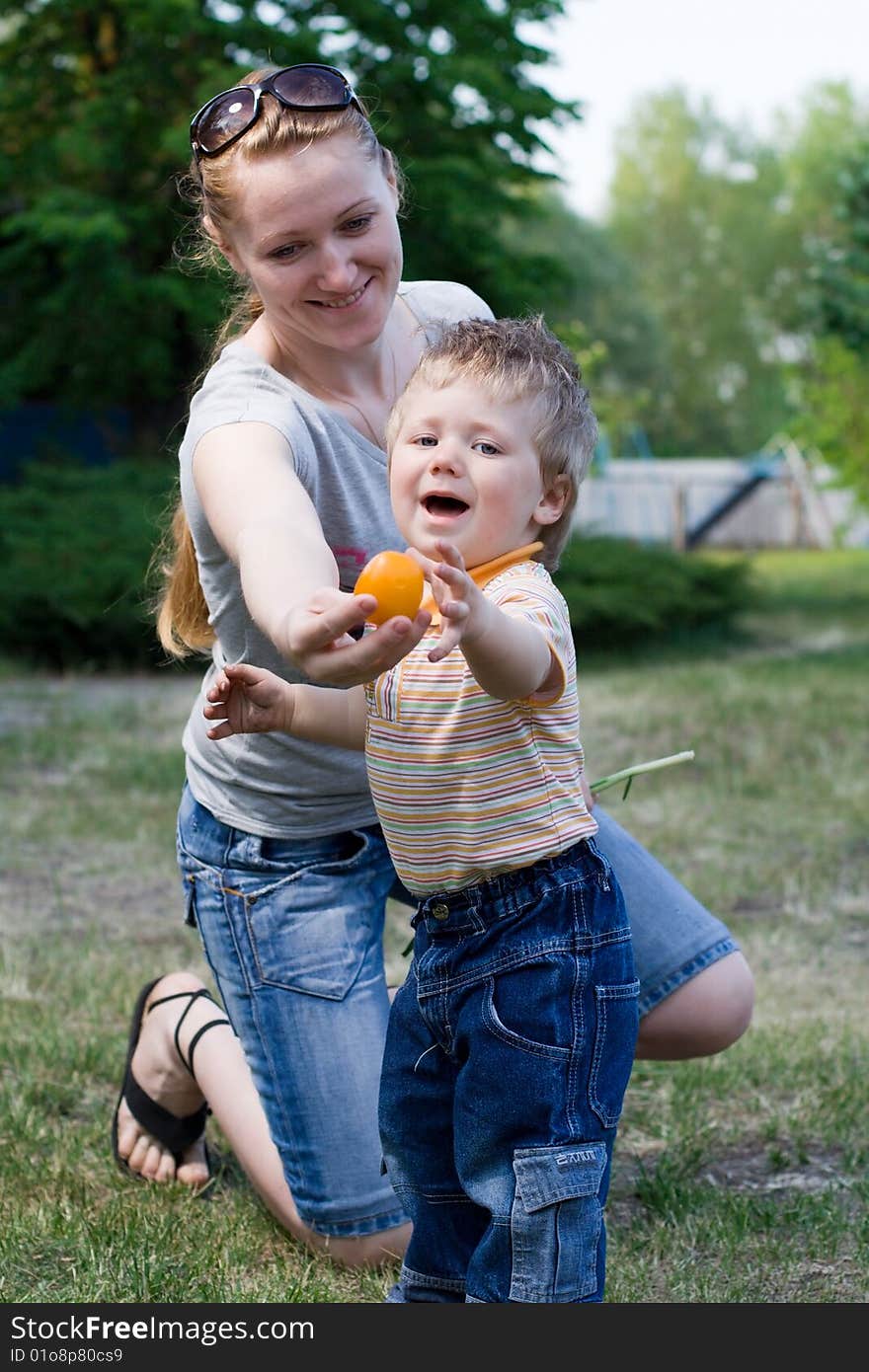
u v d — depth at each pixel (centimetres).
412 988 227
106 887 584
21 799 738
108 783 779
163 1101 320
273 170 238
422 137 1556
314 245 243
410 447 222
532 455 219
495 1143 212
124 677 1259
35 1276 273
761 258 6575
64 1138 338
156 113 1534
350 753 281
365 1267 285
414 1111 228
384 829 223
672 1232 299
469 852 215
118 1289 265
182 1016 316
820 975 480
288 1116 283
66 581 1261
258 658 276
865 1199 313
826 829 685
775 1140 350
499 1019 211
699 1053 301
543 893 213
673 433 6688
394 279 255
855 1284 277
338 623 170
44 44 1625
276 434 240
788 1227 302
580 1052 212
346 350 257
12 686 1178
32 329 1593
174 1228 294
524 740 214
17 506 1423
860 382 1980
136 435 1664
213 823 292
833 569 2456
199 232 286
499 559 220
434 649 182
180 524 280
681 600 1480
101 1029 412
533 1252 209
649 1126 357
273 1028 283
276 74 240
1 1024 410
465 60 1506
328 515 266
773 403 6356
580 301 5412
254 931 284
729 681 1163
